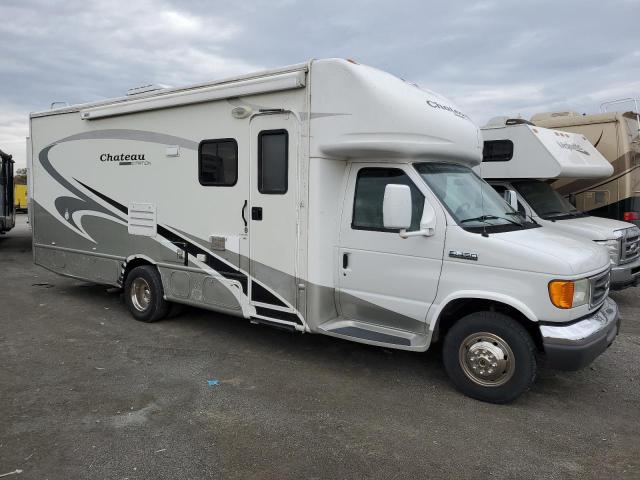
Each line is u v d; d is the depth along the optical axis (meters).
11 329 6.59
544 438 3.96
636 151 9.57
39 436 3.86
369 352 5.83
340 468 3.51
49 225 8.11
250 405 4.46
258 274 5.62
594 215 9.70
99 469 3.45
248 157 5.59
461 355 4.65
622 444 3.89
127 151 6.84
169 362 5.48
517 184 8.66
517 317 4.54
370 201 5.09
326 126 5.02
